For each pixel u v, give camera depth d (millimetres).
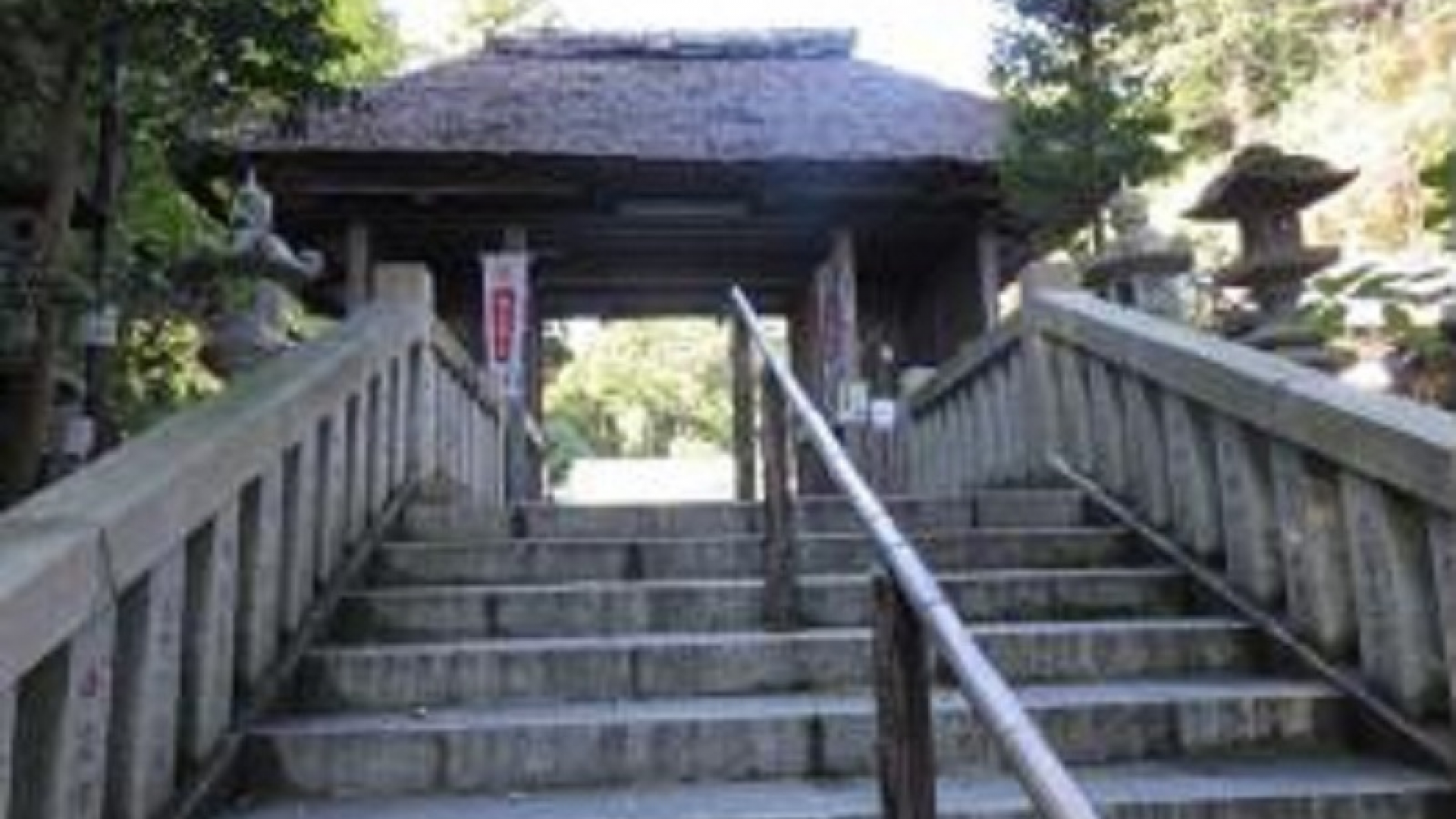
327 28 9531
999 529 6121
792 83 15422
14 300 7199
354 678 4527
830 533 6016
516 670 4582
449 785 4051
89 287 7746
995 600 5316
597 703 4531
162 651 3580
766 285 16156
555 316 16453
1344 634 4629
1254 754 4328
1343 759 4250
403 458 6422
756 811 3734
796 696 4582
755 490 7023
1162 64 17281
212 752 3875
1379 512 4324
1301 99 16250
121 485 3490
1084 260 9109
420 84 14836
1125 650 4852
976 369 8203
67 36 7039
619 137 13664
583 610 5086
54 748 3014
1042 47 10922
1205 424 5496
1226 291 7770
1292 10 17125
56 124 7457
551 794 4016
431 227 14242
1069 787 1799
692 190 13828
